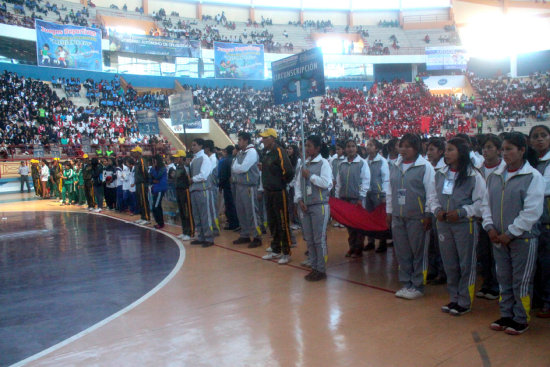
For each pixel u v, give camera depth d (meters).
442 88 43.12
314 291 5.25
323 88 6.24
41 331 4.34
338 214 6.43
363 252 7.27
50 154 23.30
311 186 5.72
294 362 3.46
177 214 11.18
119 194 13.72
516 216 3.82
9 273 6.70
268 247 7.84
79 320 4.60
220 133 28.67
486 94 41.03
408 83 44.19
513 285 3.90
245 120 32.47
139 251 7.96
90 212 14.25
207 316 4.54
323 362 3.44
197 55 34.88
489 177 4.09
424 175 4.75
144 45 32.78
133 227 10.76
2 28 28.47
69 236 9.79
